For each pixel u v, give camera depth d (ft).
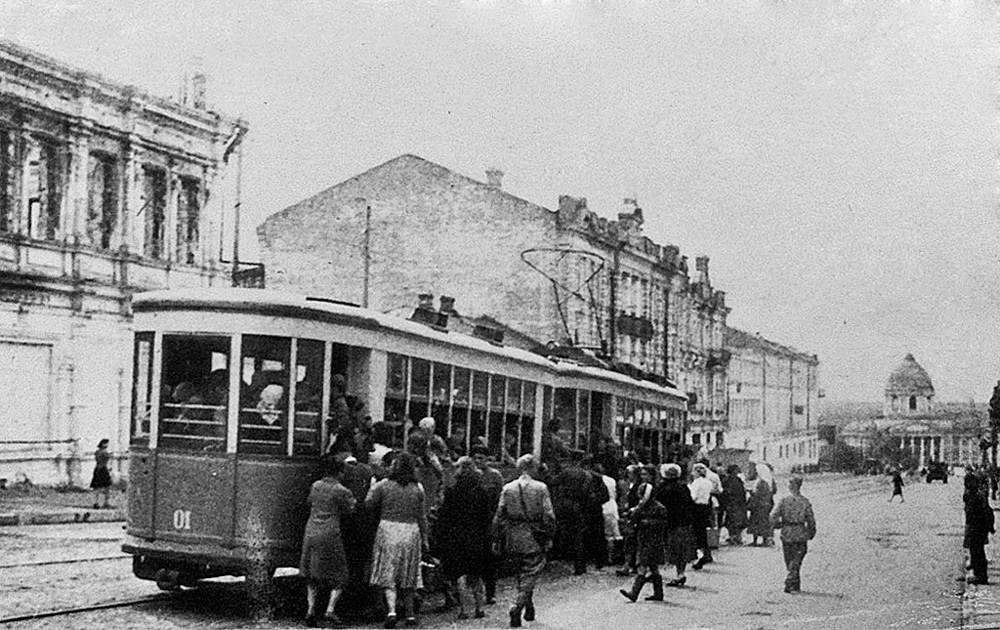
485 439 50.88
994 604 47.88
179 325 39.78
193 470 39.06
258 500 38.27
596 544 57.41
